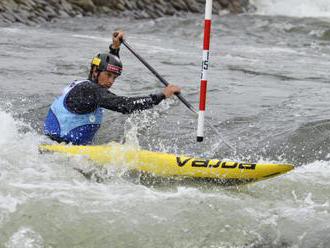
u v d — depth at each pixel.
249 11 91.44
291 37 69.81
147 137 28.50
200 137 24.06
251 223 18.86
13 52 47.03
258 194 21.41
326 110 33.09
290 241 18.00
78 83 23.56
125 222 18.44
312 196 21.31
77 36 60.16
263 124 30.42
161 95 23.05
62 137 23.67
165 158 22.47
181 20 75.00
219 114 32.16
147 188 21.08
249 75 44.22
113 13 76.75
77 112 23.42
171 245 17.64
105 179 21.98
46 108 31.64
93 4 76.12
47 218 18.31
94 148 22.86
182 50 55.75
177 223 18.59
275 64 50.19
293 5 92.94
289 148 27.19
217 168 21.84
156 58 49.66
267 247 17.72
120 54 50.44
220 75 43.62
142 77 40.62
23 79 37.69
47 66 42.22
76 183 20.98
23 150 23.42
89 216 18.59
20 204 18.88
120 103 22.53
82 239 17.62
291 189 21.88
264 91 38.19
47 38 56.38
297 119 31.05
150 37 64.56
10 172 21.30
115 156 22.55
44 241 17.39
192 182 22.14
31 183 20.53
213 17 81.69
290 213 19.61
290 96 36.81
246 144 27.81
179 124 30.38
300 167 24.64
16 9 66.56
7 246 17.02
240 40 66.06
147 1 81.38
